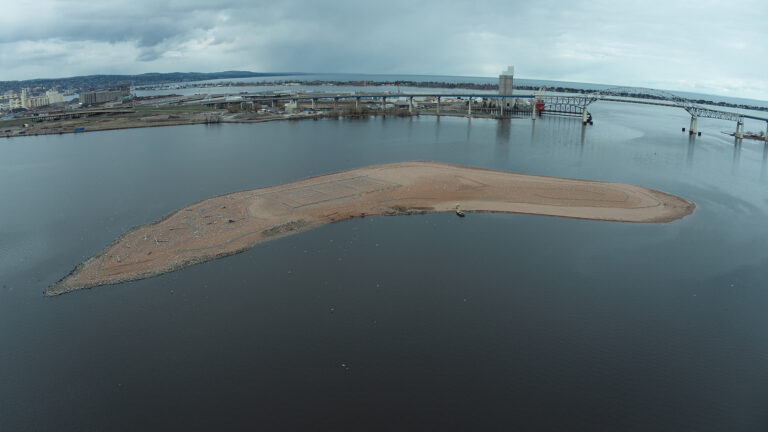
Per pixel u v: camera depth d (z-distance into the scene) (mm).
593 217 84500
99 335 48562
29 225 80750
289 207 87312
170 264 63625
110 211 87250
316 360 44031
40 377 42594
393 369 42812
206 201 90875
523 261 65375
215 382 41344
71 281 59688
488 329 49125
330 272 61625
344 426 36188
